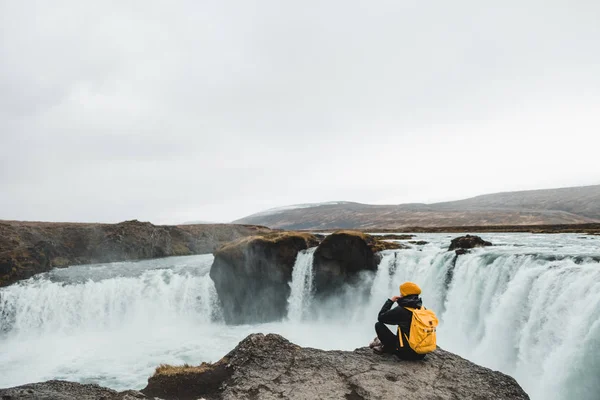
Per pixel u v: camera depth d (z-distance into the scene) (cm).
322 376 690
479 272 1992
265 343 816
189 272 3431
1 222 4828
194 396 691
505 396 618
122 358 2139
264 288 2909
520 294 1672
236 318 2959
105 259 4694
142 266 4119
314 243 3111
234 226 6525
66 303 2894
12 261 3347
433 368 705
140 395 678
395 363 727
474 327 1981
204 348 2294
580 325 1320
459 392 626
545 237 4322
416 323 709
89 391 698
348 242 2670
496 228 9638
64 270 3828
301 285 2834
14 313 2812
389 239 5053
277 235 2994
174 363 2052
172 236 5734
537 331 1541
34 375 1938
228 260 2950
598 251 2223
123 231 5059
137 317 3019
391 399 604
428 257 2347
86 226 5009
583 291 1375
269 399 627
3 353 2342
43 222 5478
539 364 1505
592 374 1234
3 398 658
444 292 2200
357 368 711
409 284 753
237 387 673
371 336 2491
